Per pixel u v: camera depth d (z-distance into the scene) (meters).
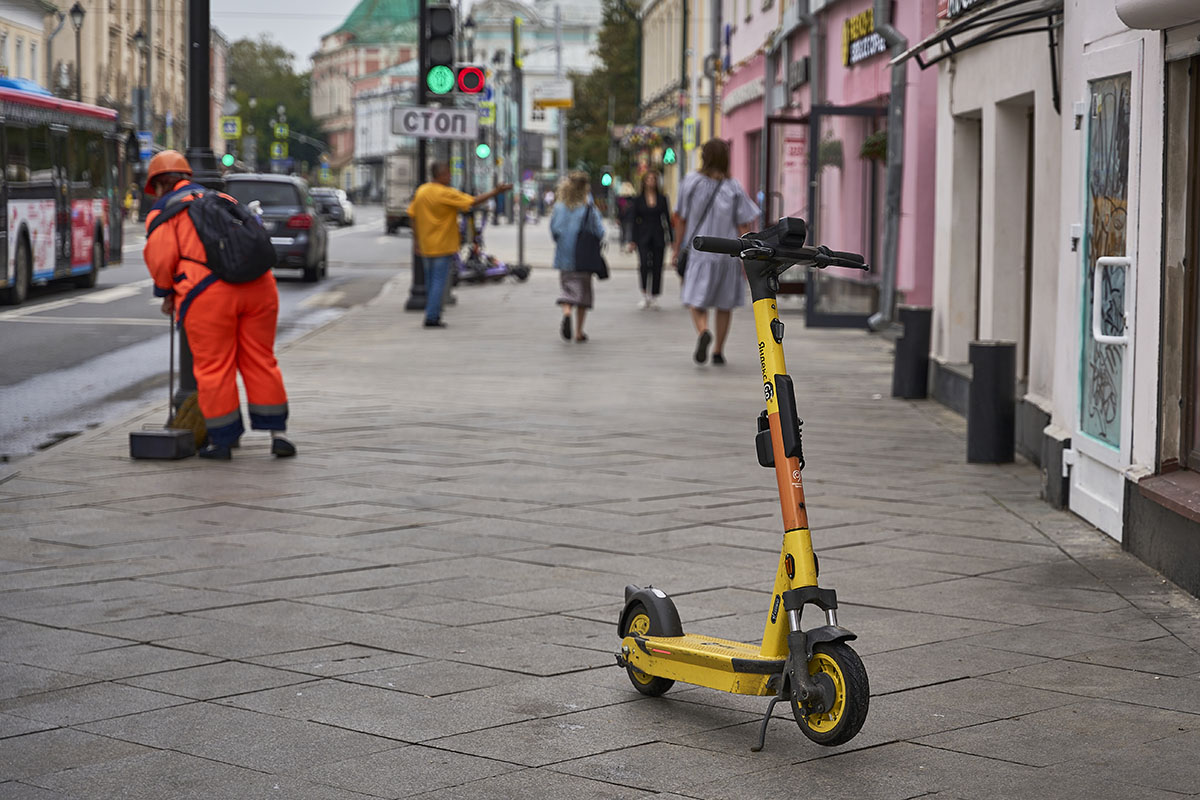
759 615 6.23
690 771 4.44
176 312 10.19
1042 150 10.52
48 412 13.23
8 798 4.21
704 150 16.28
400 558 7.26
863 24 21.17
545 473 9.66
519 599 6.49
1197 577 6.47
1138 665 5.52
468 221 32.41
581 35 144.12
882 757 4.56
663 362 16.55
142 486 9.12
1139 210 7.27
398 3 174.62
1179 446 7.13
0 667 5.46
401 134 22.20
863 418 12.47
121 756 4.56
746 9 35.44
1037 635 5.93
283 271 36.53
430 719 4.91
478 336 19.47
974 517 8.31
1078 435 8.23
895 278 16.94
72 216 26.89
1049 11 9.36
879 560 7.25
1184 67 6.97
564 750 4.62
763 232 4.63
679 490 9.08
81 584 6.71
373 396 13.55
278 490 9.02
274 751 4.61
